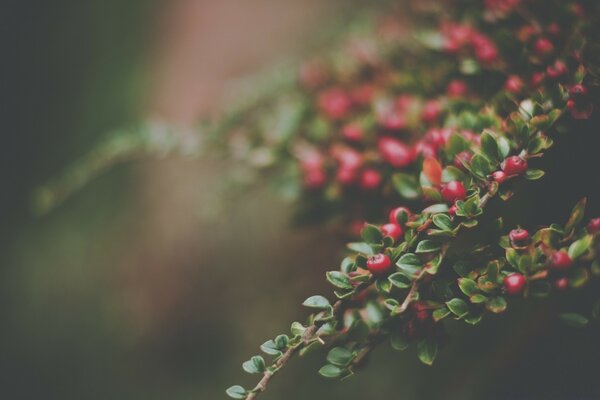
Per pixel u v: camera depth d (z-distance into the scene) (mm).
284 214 654
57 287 799
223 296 693
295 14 749
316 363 646
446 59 424
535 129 347
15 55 904
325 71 491
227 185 525
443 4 458
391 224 353
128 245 763
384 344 618
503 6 400
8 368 792
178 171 740
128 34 846
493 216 459
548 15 386
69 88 873
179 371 709
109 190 793
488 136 345
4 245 853
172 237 728
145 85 812
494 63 395
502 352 547
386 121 420
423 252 340
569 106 349
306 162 438
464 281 337
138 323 741
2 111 891
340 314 364
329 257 622
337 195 424
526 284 333
